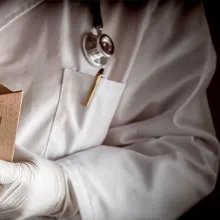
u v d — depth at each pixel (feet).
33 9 3.72
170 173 4.00
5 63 3.72
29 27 3.73
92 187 3.78
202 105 4.21
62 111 3.84
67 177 3.76
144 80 4.07
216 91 4.67
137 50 3.95
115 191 3.84
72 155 3.91
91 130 3.96
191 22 4.10
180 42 4.05
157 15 4.01
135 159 4.00
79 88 3.83
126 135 4.14
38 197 3.61
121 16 3.95
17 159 3.66
